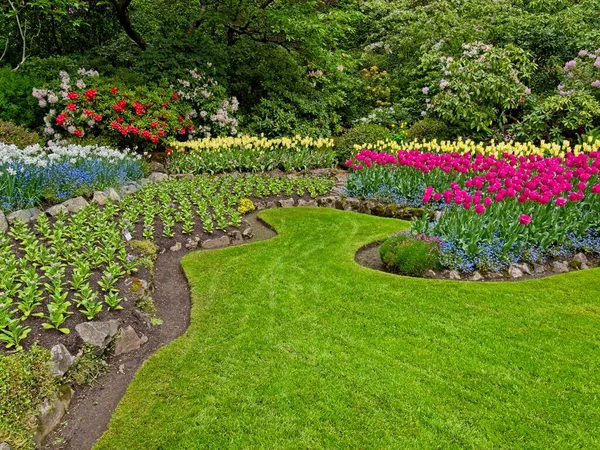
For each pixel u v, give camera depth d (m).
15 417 2.57
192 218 6.34
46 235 4.95
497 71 11.88
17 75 10.02
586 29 12.76
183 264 5.21
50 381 2.87
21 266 4.14
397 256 5.11
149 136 9.41
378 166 8.02
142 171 8.25
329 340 3.68
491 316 4.07
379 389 3.09
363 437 2.68
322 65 14.11
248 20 12.74
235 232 6.24
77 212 5.72
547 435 2.71
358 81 14.90
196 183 8.05
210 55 12.31
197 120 11.45
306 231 6.41
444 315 4.08
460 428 2.76
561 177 5.54
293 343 3.64
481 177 6.09
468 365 3.36
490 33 13.53
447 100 11.59
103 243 4.95
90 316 3.58
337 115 14.16
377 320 3.99
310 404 2.95
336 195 8.24
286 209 7.45
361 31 18.91
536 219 5.52
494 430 2.74
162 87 10.85
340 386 3.12
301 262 5.30
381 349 3.55
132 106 9.62
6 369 2.76
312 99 13.65
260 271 5.05
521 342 3.66
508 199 5.64
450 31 13.59
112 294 3.84
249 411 2.90
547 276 4.98
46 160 6.19
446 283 4.72
